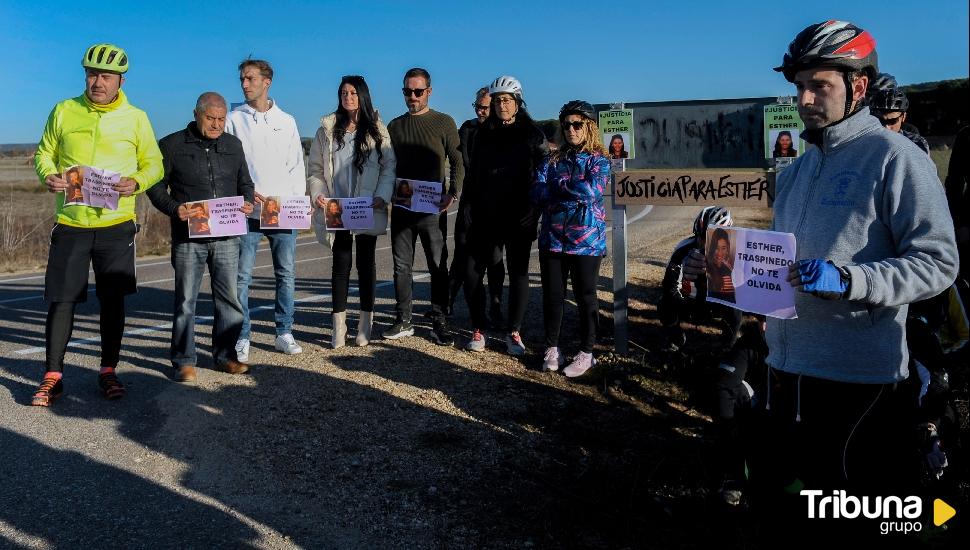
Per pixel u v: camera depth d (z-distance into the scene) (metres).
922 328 3.75
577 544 3.60
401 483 4.12
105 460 4.29
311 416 4.96
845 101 2.43
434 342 6.73
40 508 3.76
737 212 17.67
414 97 6.52
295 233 6.38
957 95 41.09
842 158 2.46
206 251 5.60
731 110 6.02
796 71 2.50
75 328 7.61
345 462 4.34
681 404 5.48
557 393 5.61
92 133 5.04
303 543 3.54
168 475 4.14
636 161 6.33
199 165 5.47
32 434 4.62
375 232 6.36
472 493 4.05
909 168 2.33
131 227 5.32
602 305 8.10
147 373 5.82
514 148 6.14
